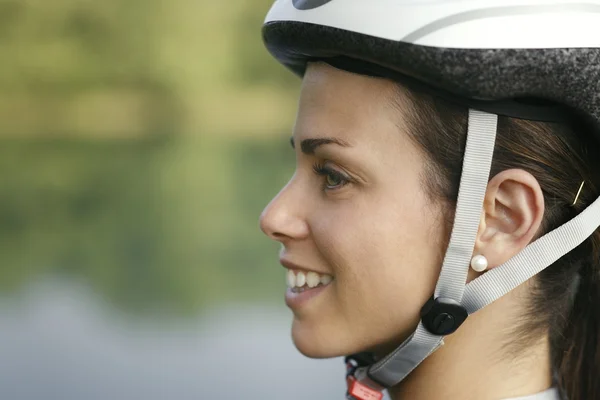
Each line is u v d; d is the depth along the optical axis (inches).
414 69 47.0
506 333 51.8
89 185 725.3
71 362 243.9
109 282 369.7
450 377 52.2
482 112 48.1
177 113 1063.0
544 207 49.9
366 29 47.6
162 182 732.0
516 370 52.2
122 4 1035.9
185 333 268.5
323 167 51.6
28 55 1029.8
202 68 1040.8
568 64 46.9
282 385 199.2
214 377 212.7
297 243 52.8
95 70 1051.9
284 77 1064.2
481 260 49.4
